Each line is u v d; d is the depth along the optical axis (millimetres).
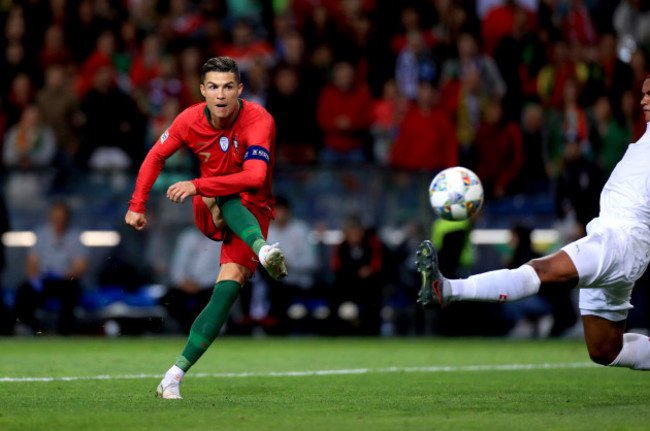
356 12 61375
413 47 58281
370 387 23859
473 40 58156
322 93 53531
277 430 15508
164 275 45781
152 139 52562
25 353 34969
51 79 52062
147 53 55531
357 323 45969
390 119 56156
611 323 20188
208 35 57344
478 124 56688
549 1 61031
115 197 45938
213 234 21312
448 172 21625
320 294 46031
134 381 24875
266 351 36844
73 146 52031
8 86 54625
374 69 58625
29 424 16188
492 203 50375
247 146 20734
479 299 18500
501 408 18859
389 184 46969
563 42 59156
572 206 48094
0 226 44875
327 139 53281
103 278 45562
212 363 31547
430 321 46625
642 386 24188
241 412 18000
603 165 54594
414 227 47156
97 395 21297
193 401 20000
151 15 60219
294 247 45844
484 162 51875
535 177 52781
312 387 23812
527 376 27234
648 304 43188
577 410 18359
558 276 18734
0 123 53125
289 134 52531
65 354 34531
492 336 46938
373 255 45938
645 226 19297
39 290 44719
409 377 26844
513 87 58156
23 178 45281
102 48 55594
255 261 20938
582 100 55562
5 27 56000
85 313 45062
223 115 20172
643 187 19391
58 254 45156
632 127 55406
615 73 55688
